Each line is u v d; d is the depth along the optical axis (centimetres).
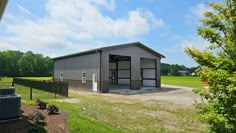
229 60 381
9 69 7469
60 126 662
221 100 377
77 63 2452
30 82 2358
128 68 2914
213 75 377
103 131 652
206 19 433
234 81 349
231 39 400
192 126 807
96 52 2119
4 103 699
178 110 1141
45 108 927
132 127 776
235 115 361
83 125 686
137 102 1437
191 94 2000
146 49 2495
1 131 582
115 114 1006
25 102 1109
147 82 2761
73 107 1150
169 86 3094
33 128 594
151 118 934
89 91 2205
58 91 1778
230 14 404
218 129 366
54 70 2972
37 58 8194
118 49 2214
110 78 3250
